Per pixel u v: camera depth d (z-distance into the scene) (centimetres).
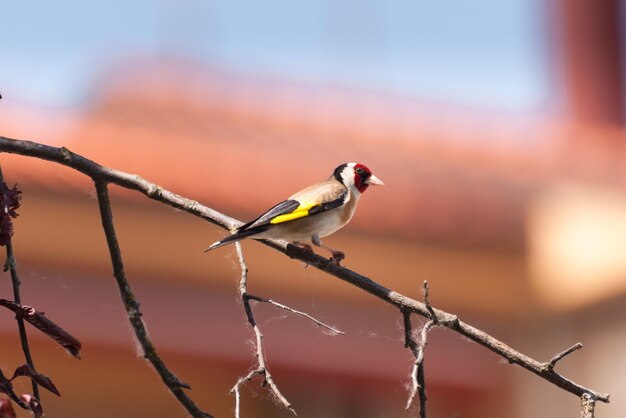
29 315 620
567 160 1980
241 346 1603
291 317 1659
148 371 1555
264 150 1678
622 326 1839
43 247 1496
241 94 1819
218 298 1617
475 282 1788
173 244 1555
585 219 1845
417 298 1772
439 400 1730
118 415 1545
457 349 1750
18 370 606
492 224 1769
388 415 1681
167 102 1683
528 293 1811
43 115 1622
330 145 1773
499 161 1897
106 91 1689
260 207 1611
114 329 1538
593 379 1869
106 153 1563
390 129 1894
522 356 680
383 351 1686
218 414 1588
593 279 1820
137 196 1518
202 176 1592
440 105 2053
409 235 1703
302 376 1638
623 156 2123
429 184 1769
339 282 1672
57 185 1479
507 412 1748
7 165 1468
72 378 1520
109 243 716
